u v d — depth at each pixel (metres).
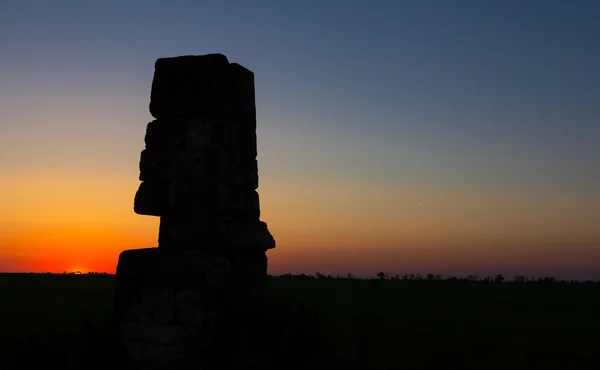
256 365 11.45
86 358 12.84
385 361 13.41
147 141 13.73
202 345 12.19
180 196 13.30
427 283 38.03
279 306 13.03
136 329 13.06
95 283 28.86
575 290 34.31
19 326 16.17
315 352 12.41
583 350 15.02
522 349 15.07
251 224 14.27
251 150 14.45
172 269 12.80
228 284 13.04
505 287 36.38
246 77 14.46
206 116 13.41
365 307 22.03
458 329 17.34
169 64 13.77
